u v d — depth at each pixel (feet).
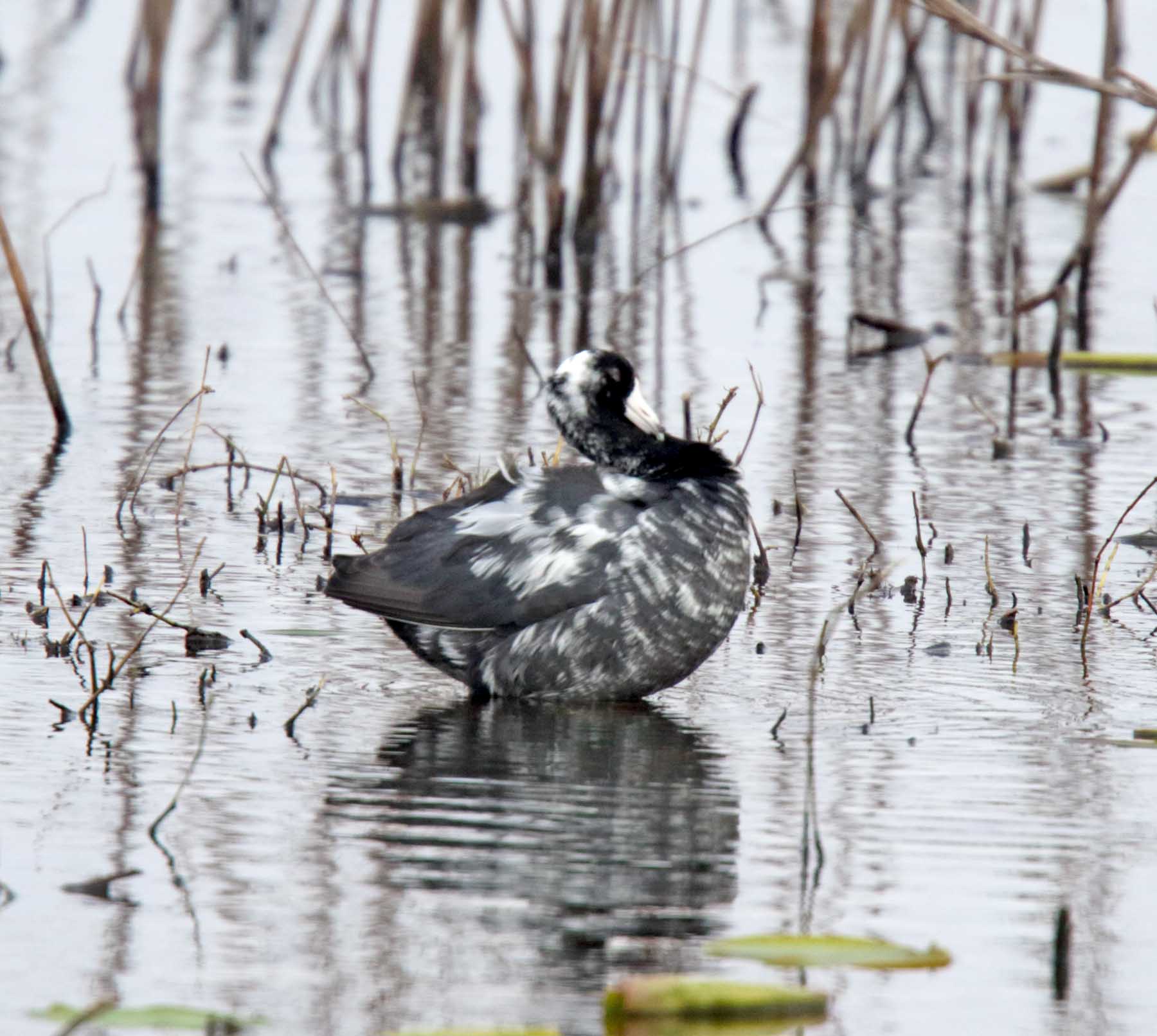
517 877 26.07
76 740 30.91
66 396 54.75
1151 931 24.70
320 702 33.40
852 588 40.40
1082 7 114.21
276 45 117.39
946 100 102.68
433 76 96.07
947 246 79.10
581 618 33.01
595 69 76.07
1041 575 41.29
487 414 53.83
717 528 33.22
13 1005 22.17
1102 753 31.19
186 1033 21.65
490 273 73.05
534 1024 22.08
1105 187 90.33
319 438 51.19
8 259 50.11
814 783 29.68
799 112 100.48
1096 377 60.90
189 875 25.77
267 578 40.29
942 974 23.52
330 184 87.76
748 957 23.58
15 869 25.80
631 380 35.70
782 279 73.26
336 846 26.86
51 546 41.65
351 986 22.79
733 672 35.40
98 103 101.24
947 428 54.08
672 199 84.43
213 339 61.93
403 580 33.86
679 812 28.43
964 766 30.53
